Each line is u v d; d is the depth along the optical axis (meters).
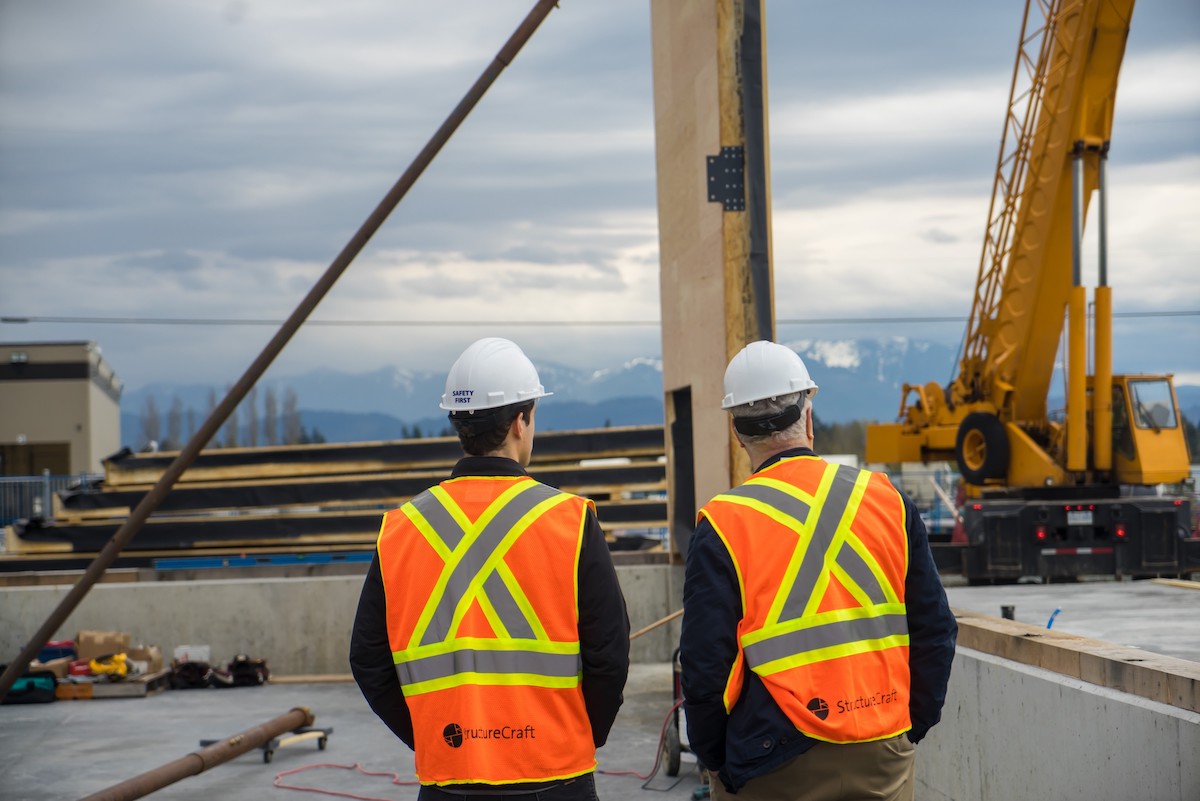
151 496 6.91
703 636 3.04
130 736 8.56
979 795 5.43
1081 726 4.49
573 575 2.98
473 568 3.01
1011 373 16.06
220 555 14.57
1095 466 14.83
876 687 3.07
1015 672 5.05
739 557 3.10
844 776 3.03
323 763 7.76
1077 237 14.52
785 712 3.02
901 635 3.13
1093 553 13.88
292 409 115.44
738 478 8.38
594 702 3.04
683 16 9.30
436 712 2.97
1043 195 15.33
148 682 10.14
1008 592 11.66
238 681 10.45
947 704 5.81
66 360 54.75
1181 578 14.18
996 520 13.91
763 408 3.35
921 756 6.18
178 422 116.00
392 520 3.12
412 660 3.01
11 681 6.88
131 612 11.00
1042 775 4.81
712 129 8.55
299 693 10.19
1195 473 19.91
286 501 15.38
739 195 8.30
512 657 2.97
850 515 3.17
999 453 15.77
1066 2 14.66
